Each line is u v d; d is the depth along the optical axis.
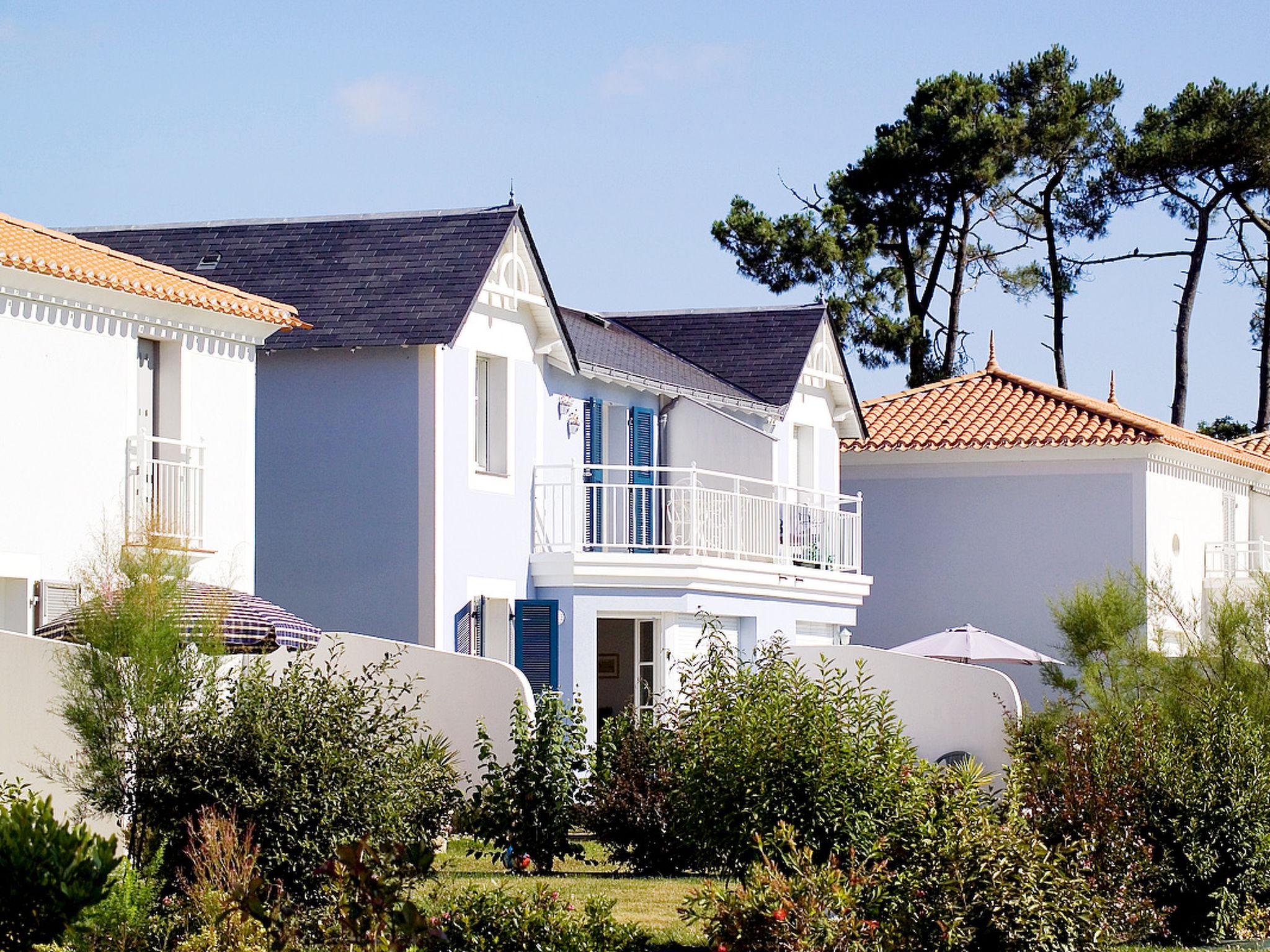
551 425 37.53
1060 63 70.31
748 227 69.31
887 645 50.50
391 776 19.56
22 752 21.81
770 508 40.97
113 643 19.27
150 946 15.77
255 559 34.38
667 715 27.62
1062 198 71.94
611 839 24.95
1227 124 68.88
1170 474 50.25
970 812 18.12
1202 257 71.50
